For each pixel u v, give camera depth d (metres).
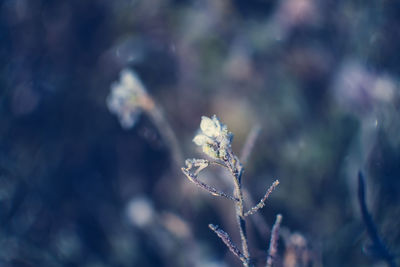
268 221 0.41
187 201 0.44
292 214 0.41
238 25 0.51
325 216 0.41
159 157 0.48
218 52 0.50
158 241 0.43
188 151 0.47
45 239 0.44
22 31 0.52
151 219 0.43
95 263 0.43
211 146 0.29
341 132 0.43
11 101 0.49
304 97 0.47
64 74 0.51
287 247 0.35
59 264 0.42
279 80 0.48
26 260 0.42
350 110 0.43
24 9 0.52
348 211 0.40
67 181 0.48
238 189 0.29
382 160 0.38
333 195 0.41
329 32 0.48
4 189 0.46
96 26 0.53
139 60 0.51
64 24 0.52
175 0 0.53
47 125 0.49
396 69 0.42
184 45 0.51
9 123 0.48
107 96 0.50
